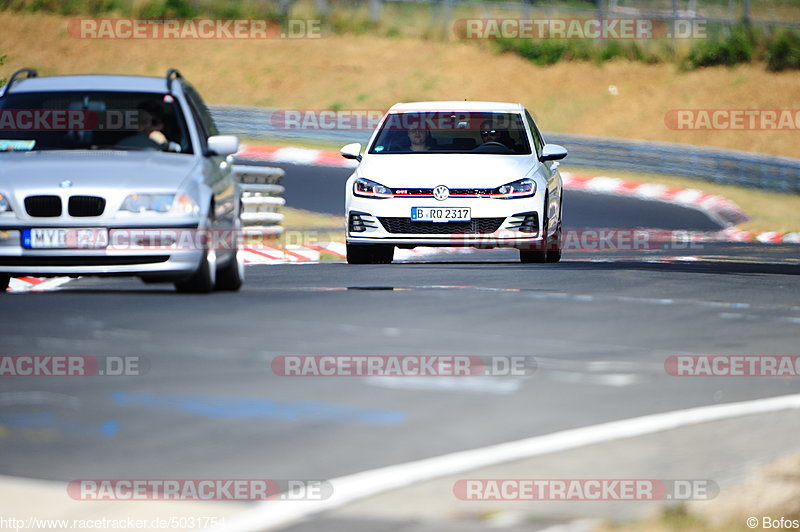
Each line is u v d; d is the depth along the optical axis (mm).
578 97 171375
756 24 182375
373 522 15453
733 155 133000
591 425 21422
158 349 28312
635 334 32938
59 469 17750
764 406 23219
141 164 40344
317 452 19094
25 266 38906
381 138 59594
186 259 39531
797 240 104062
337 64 176750
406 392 24062
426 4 188625
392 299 39938
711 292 45062
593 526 15398
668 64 177375
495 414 22203
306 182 112000
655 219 110062
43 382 24375
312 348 29016
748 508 16266
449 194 56062
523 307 38344
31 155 41094
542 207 56812
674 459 19016
